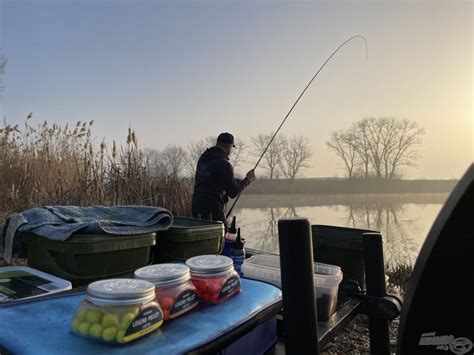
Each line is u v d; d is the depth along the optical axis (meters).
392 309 1.25
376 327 1.30
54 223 1.63
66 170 5.05
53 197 4.23
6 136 5.34
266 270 1.56
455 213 0.62
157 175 5.36
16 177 4.78
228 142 3.71
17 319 0.92
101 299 0.81
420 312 0.73
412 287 0.74
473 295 0.70
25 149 5.29
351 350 2.03
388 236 5.48
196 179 3.70
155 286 0.94
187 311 0.99
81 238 1.46
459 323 0.71
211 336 0.87
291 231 0.80
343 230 2.00
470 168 0.60
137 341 0.81
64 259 1.51
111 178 4.73
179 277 0.98
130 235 1.57
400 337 0.77
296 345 0.80
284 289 0.81
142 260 1.63
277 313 1.25
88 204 4.19
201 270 1.08
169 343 0.82
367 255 1.33
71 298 1.10
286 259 0.81
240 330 0.95
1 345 0.79
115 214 1.82
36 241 1.67
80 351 0.76
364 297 1.32
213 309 1.04
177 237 1.75
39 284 1.40
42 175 4.84
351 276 1.94
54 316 0.95
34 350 0.76
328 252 2.00
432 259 0.69
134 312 0.81
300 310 0.80
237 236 1.92
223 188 3.59
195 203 3.63
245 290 1.22
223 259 1.19
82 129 5.46
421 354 0.75
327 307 1.29
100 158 4.74
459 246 0.66
